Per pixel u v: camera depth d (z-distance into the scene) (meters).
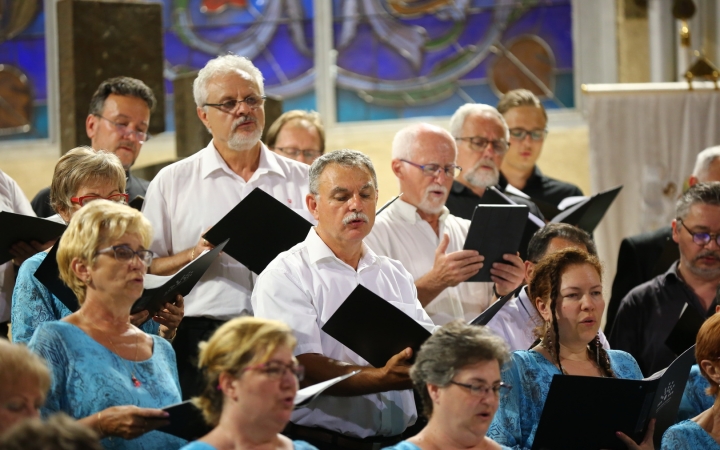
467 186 8.38
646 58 12.83
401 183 7.21
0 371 3.94
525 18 13.06
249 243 6.16
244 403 4.01
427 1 13.23
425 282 6.43
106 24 9.73
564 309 5.47
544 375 5.43
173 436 4.91
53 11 13.48
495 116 8.43
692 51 12.62
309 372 5.55
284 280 5.74
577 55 12.91
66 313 5.50
